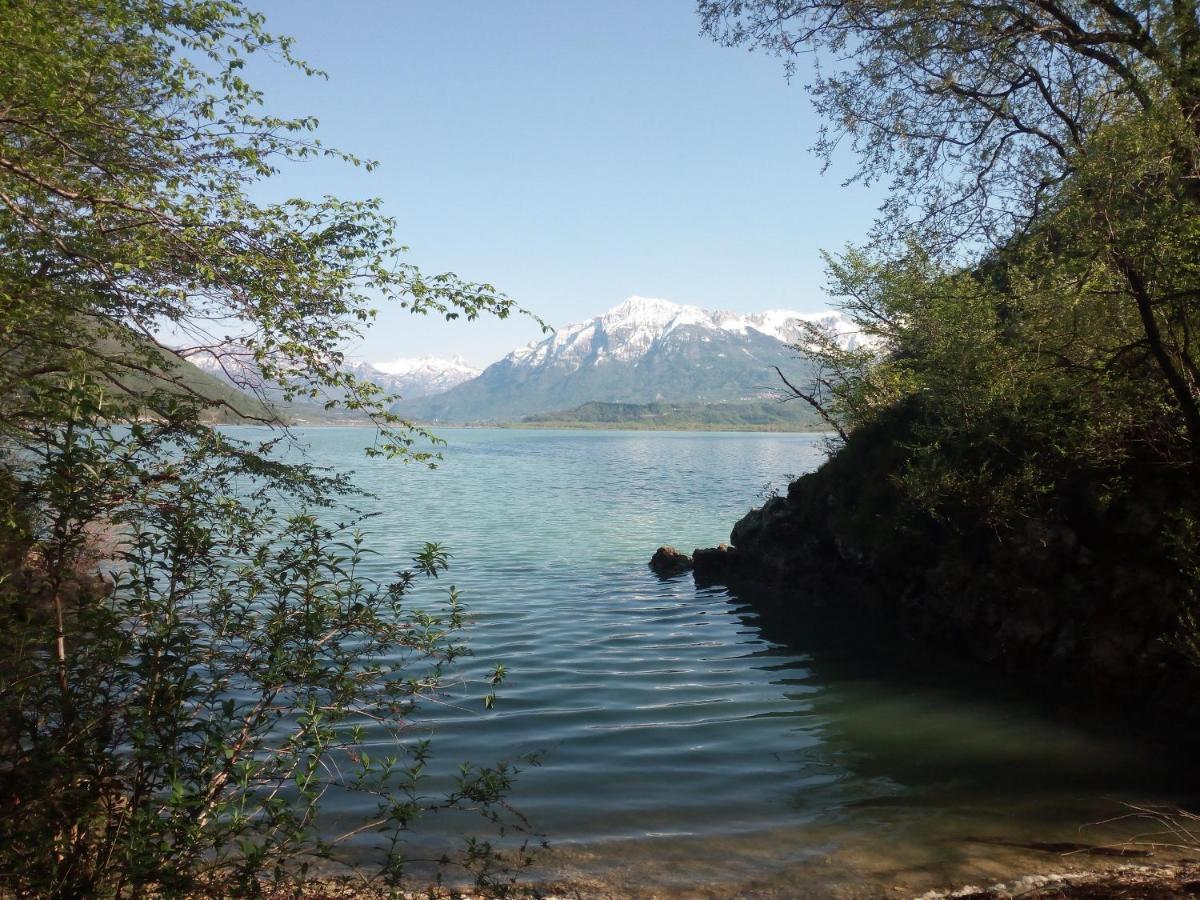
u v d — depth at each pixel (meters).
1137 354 11.98
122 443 4.52
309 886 6.25
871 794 8.73
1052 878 6.89
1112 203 10.35
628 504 45.41
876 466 18.77
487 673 13.23
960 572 15.22
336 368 8.45
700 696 12.34
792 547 22.09
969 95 14.43
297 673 4.80
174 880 3.93
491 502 46.28
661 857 7.29
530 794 8.59
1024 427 13.95
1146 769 9.45
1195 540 11.46
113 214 7.48
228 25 8.18
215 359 8.36
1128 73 11.77
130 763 4.27
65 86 7.03
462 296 8.56
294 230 8.16
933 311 16.55
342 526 5.38
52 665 4.13
